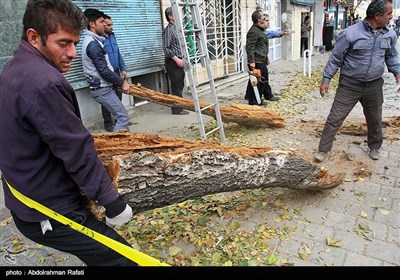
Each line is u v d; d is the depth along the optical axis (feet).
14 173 4.75
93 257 5.32
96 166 4.84
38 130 4.45
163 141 8.06
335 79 34.14
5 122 4.55
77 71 18.47
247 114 17.46
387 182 11.78
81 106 19.03
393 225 9.37
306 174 9.83
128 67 21.77
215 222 9.80
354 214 9.96
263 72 22.80
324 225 9.48
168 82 25.52
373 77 12.01
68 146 4.54
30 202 4.83
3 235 9.55
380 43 11.61
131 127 19.62
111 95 15.35
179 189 7.56
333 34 68.64
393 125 17.72
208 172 7.95
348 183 11.79
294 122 19.52
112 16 20.06
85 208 5.50
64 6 4.65
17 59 4.73
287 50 51.31
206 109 17.25
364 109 13.06
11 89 4.45
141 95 17.93
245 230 9.36
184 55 15.19
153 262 5.46
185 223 9.78
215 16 30.78
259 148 9.37
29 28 4.66
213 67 31.48
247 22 35.29
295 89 29.04
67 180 5.09
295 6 51.13
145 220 10.03
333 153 14.52
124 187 6.50
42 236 5.15
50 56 4.87
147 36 22.89
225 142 16.52
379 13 11.05
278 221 9.70
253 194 11.23
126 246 5.38
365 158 13.88
